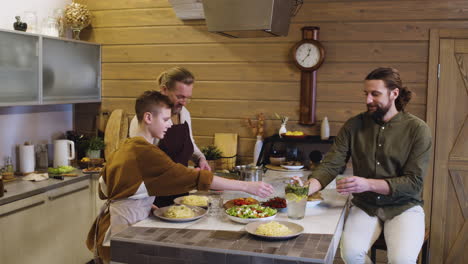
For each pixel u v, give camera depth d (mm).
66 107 4418
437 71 3586
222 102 4105
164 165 2162
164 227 2137
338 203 2600
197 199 2453
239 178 2803
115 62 4352
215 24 2947
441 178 3654
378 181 2436
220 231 2080
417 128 2543
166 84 2852
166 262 1933
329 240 1973
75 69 4012
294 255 1793
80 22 4145
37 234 3357
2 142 3695
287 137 3699
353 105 3787
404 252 2289
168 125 2326
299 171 3605
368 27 3705
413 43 3625
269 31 2906
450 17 3537
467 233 3635
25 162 3703
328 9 3771
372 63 3719
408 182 2451
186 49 4160
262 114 3967
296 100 3912
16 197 3145
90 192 3887
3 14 3605
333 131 3850
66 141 3988
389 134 2615
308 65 3764
